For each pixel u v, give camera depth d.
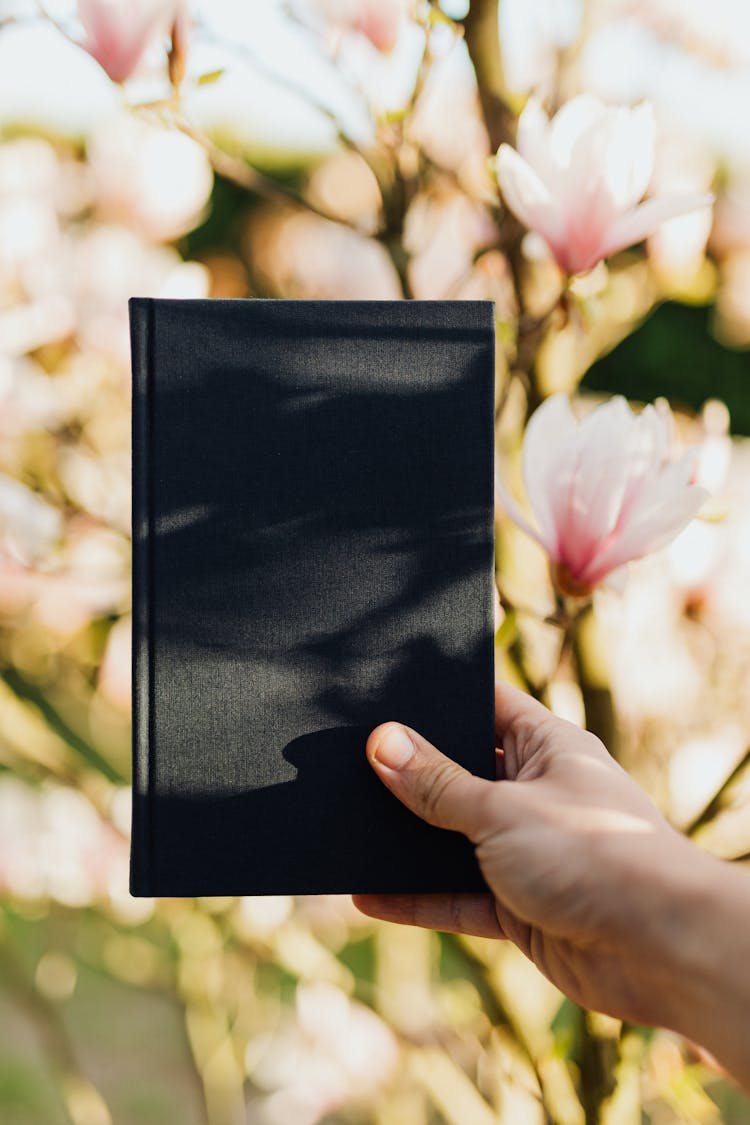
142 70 0.80
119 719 1.30
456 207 1.07
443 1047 1.14
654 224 0.75
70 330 1.19
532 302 0.84
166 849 0.79
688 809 1.09
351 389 0.81
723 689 1.13
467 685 0.81
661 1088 0.87
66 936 1.33
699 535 1.06
